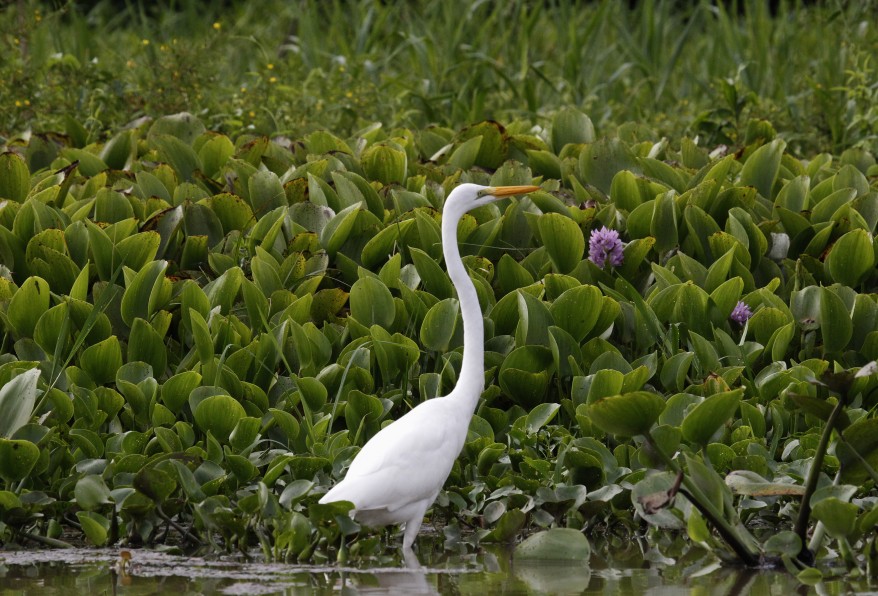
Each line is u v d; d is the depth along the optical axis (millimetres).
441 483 8578
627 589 7652
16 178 12961
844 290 11469
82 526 8578
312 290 11516
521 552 8508
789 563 8125
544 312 10758
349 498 8062
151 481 8500
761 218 12961
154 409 9812
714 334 11031
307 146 14953
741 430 9875
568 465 9320
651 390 10609
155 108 17109
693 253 12594
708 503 8031
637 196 12852
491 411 10273
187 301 10758
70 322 10719
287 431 9734
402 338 10617
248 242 11961
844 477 8383
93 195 13336
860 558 8352
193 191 13070
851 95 17453
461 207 9281
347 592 7535
